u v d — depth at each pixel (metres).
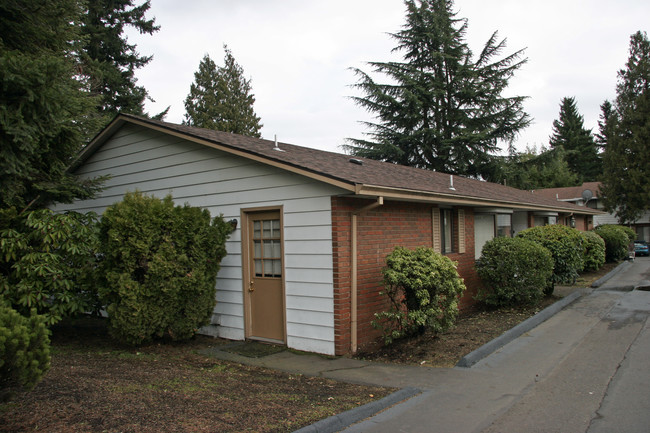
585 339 7.81
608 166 36.25
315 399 5.13
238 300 8.53
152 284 7.21
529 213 17.77
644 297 11.84
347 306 7.25
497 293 10.41
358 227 7.58
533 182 47.75
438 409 4.96
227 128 40.81
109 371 5.98
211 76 44.62
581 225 26.50
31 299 7.55
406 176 10.21
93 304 8.27
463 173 28.88
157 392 5.14
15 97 6.57
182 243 7.44
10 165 6.78
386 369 6.43
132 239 7.08
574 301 11.73
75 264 8.10
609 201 35.53
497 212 14.09
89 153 11.09
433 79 28.33
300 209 7.60
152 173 9.98
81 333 9.09
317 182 7.38
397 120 29.00
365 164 10.71
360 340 7.49
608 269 19.16
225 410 4.66
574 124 57.09
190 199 9.29
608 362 6.45
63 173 9.36
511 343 7.71
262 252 8.30
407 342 7.62
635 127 34.66
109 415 4.35
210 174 8.96
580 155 54.66
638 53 36.34
